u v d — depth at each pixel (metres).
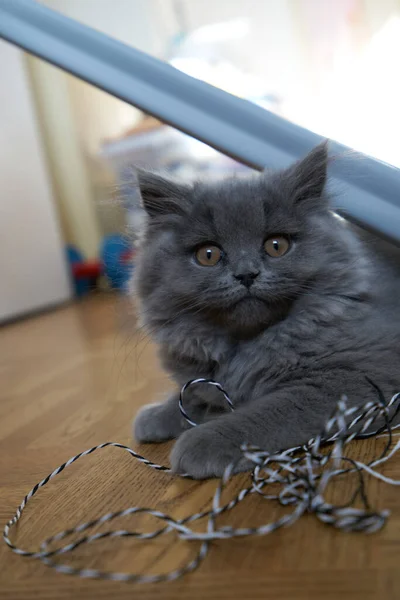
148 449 1.32
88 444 1.42
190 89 1.41
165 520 0.84
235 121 1.40
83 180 4.95
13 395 2.11
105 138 4.53
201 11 3.80
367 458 1.03
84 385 2.11
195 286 1.28
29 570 0.80
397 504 0.84
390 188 1.31
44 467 1.28
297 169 1.33
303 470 0.94
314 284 1.30
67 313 4.09
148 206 1.42
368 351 1.26
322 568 0.71
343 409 0.95
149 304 1.40
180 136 4.00
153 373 2.15
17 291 4.11
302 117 3.43
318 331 1.29
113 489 1.08
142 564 0.78
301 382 1.23
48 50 1.47
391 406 1.17
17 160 4.16
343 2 3.37
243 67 3.65
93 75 1.44
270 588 0.69
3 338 3.47
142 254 1.44
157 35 4.05
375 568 0.69
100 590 0.73
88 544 0.85
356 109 3.41
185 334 1.36
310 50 3.51
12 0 1.49
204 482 1.05
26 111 4.24
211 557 0.77
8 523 0.96
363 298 1.36
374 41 3.35
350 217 1.34
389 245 1.58
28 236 4.22
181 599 0.69
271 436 1.10
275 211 1.28
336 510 0.78
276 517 0.85
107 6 4.09
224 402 1.36
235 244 1.26
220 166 3.74
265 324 1.31
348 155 1.36
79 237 5.08
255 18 3.61
